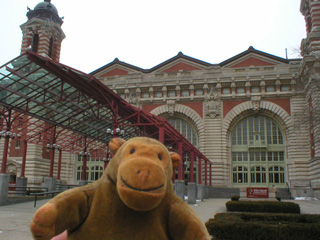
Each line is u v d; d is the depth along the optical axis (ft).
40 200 75.05
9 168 126.00
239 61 140.56
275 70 134.00
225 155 132.26
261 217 39.93
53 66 51.24
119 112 66.85
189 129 142.51
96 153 118.62
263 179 133.08
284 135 132.57
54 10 161.07
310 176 119.03
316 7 122.62
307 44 119.14
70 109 82.43
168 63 147.43
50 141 92.53
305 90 124.06
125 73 152.56
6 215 46.88
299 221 38.75
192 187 78.33
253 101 133.59
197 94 139.95
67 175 145.79
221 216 38.09
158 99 141.38
